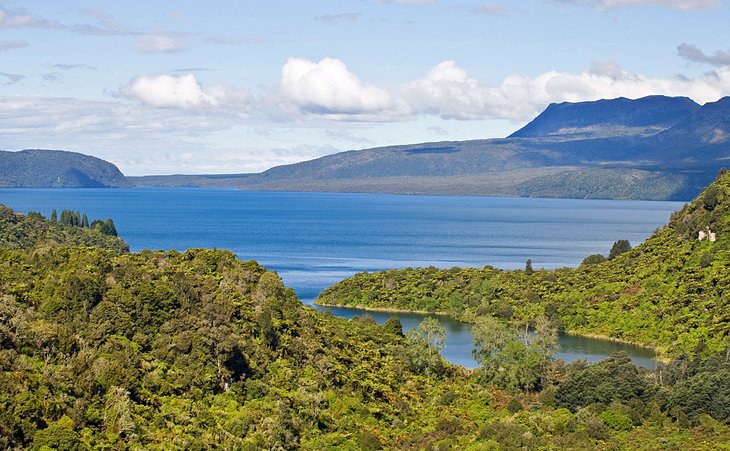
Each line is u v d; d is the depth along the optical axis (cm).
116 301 13212
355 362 15500
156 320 13262
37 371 10825
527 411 14362
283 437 11850
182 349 12862
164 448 10469
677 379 15812
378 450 12162
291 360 14412
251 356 13762
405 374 16262
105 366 11394
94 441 10138
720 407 13662
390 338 18212
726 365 16100
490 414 14300
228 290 15288
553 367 16838
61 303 12750
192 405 11825
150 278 14562
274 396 12950
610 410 13762
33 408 9925
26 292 12888
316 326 16225
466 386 16175
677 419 13775
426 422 13812
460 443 12438
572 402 14688
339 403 13550
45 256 15038
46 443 9612
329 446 11956
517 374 16288
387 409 13975
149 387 11838
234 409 12238
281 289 16838
